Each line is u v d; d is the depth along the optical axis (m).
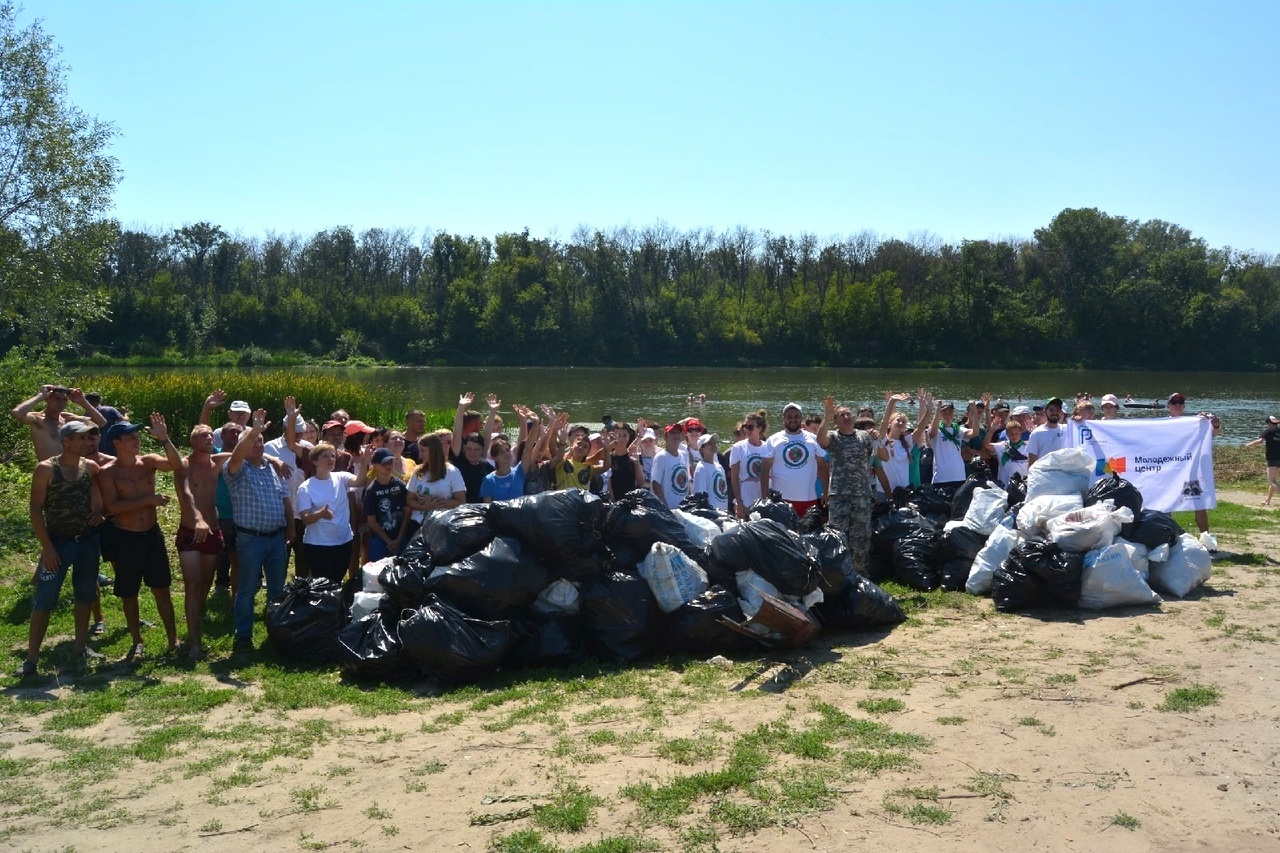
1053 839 4.05
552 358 78.38
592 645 6.80
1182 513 13.02
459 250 89.00
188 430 22.25
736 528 7.15
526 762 4.99
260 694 6.34
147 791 4.82
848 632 7.39
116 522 7.10
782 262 93.31
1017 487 9.34
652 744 5.16
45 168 19.42
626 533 7.12
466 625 6.36
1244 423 32.62
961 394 45.91
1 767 5.14
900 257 89.75
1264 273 81.31
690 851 4.01
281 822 4.42
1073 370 73.00
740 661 6.65
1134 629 7.15
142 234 90.69
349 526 8.09
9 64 19.20
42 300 20.00
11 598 8.65
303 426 9.77
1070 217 81.06
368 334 82.50
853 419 8.50
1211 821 4.18
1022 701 5.66
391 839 4.21
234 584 8.60
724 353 78.94
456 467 8.76
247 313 81.12
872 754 4.90
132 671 6.87
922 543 8.98
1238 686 5.82
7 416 14.64
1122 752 4.89
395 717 5.84
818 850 3.99
